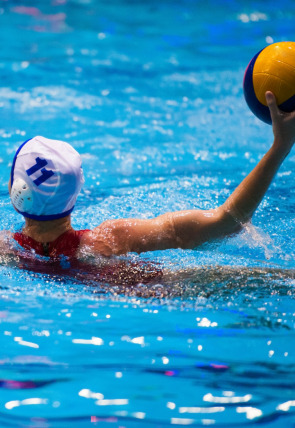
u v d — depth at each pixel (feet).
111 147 65.16
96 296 32.22
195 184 53.62
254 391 24.48
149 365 26.37
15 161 32.48
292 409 23.44
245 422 22.70
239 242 37.14
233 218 33.42
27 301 31.71
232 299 31.78
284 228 42.52
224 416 23.06
